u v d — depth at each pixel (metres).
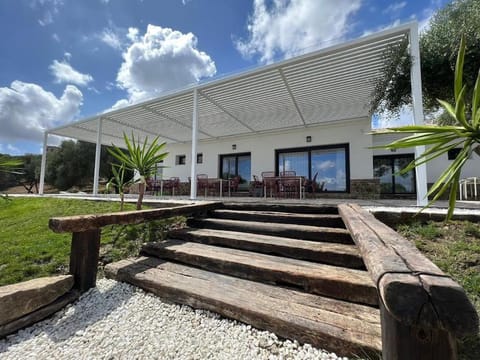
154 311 1.88
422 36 4.45
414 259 1.00
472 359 1.18
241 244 2.66
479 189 6.00
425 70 4.20
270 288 1.92
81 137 10.06
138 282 2.21
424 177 3.35
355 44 3.76
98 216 2.29
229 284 2.02
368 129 7.15
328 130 7.69
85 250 2.19
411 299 0.74
